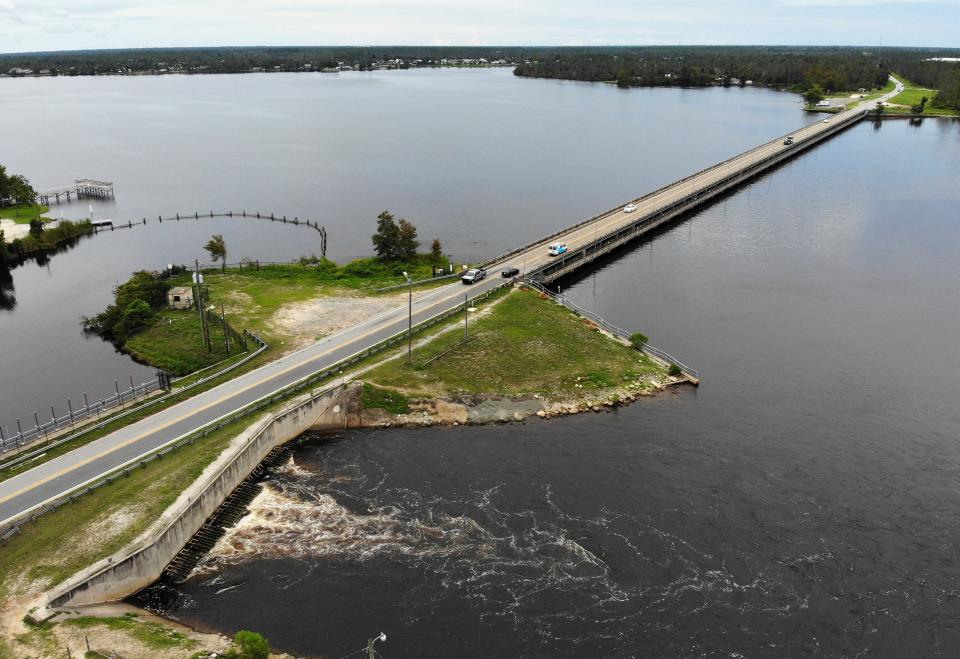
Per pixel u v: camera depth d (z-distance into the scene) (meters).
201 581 62.75
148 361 106.44
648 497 74.38
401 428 87.44
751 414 91.50
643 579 63.38
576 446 83.62
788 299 134.38
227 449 75.50
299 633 57.22
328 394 87.00
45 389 100.06
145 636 53.97
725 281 144.25
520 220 194.38
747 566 65.00
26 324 125.88
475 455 81.62
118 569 59.38
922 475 78.94
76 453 74.62
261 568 64.25
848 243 171.00
